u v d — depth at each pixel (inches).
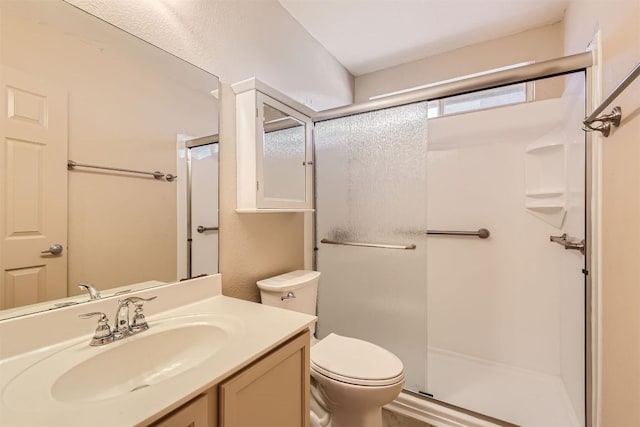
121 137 40.3
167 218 45.8
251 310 43.9
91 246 37.4
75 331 34.5
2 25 30.5
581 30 57.8
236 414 28.7
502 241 78.3
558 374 72.2
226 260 54.9
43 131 33.4
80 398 28.6
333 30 78.0
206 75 51.1
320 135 79.8
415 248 68.9
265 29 63.8
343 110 73.0
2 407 22.5
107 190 39.0
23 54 31.9
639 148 32.6
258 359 31.7
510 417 60.6
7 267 31.1
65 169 35.2
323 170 79.8
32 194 32.6
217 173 53.0
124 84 40.5
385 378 45.5
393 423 60.7
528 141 74.5
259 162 54.6
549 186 69.1
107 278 38.9
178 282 46.3
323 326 80.6
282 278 62.5
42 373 27.6
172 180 46.4
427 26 76.7
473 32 79.7
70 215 35.6
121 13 40.2
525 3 68.4
